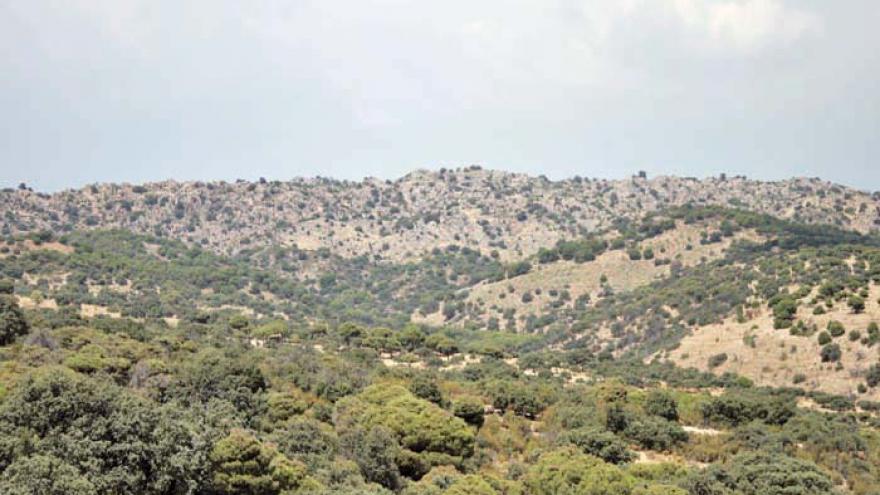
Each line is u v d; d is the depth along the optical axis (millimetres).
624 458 67438
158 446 40625
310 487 45219
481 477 53469
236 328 120438
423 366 109875
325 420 63781
